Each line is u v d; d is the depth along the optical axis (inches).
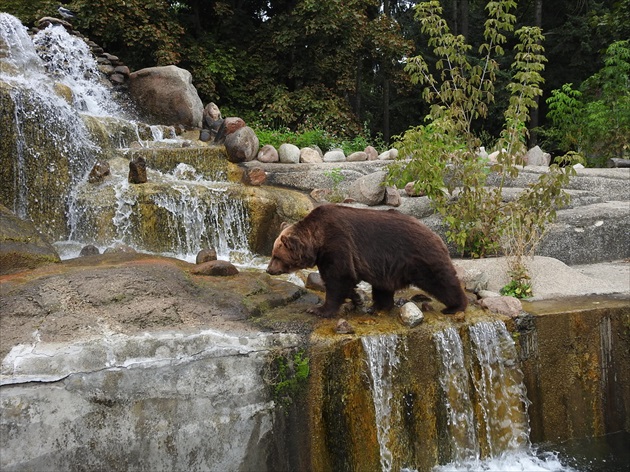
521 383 207.5
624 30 685.3
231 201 308.8
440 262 199.3
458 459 193.8
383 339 182.2
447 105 323.0
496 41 305.7
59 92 366.3
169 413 158.4
